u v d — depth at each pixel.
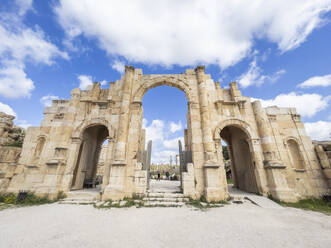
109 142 11.84
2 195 10.48
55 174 10.45
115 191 9.80
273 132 12.50
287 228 5.50
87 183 14.70
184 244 4.26
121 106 12.35
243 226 5.65
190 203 9.09
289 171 11.44
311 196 10.70
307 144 12.21
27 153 12.27
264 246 4.17
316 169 11.44
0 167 12.72
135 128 11.98
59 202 9.42
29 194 9.93
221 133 17.55
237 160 15.54
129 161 11.07
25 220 6.31
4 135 17.23
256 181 11.25
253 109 13.05
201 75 13.38
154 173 37.00
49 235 4.84
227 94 14.19
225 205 8.88
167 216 6.85
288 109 13.37
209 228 5.45
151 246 4.13
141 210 7.84
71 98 13.21
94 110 12.98
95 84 14.10
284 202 9.44
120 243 4.30
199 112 12.48
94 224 5.84
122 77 14.16
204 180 10.49
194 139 11.66
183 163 11.97
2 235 4.84
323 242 4.43
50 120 13.30
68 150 11.67
